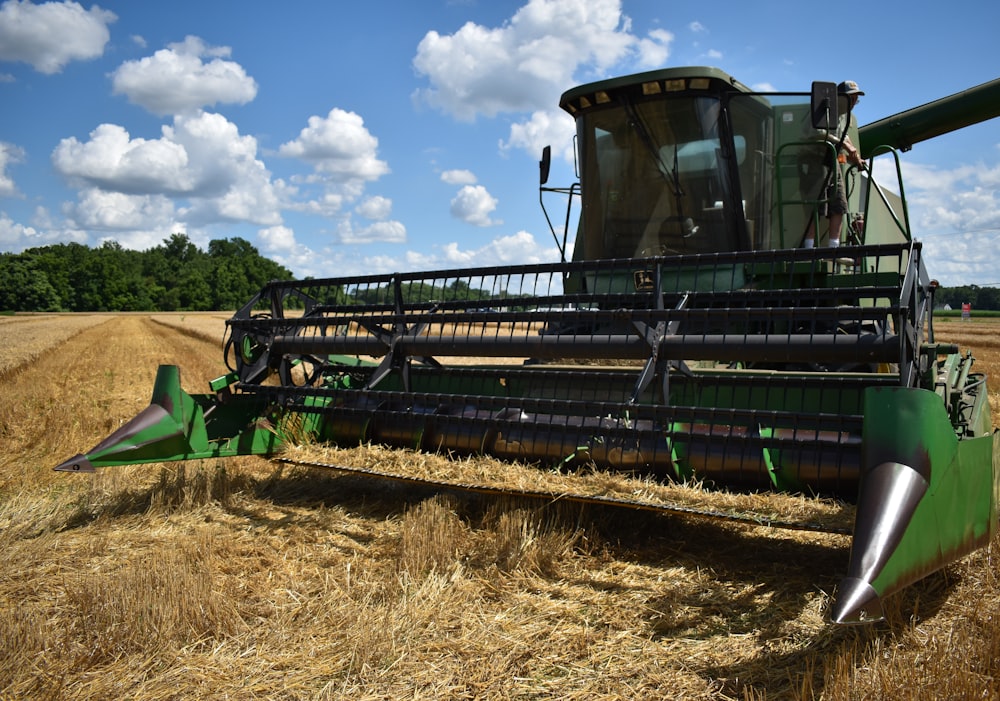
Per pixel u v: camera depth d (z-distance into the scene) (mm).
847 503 4707
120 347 29078
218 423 6859
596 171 7945
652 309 5586
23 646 3848
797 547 5184
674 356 5309
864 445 3709
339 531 5766
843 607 3074
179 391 6426
